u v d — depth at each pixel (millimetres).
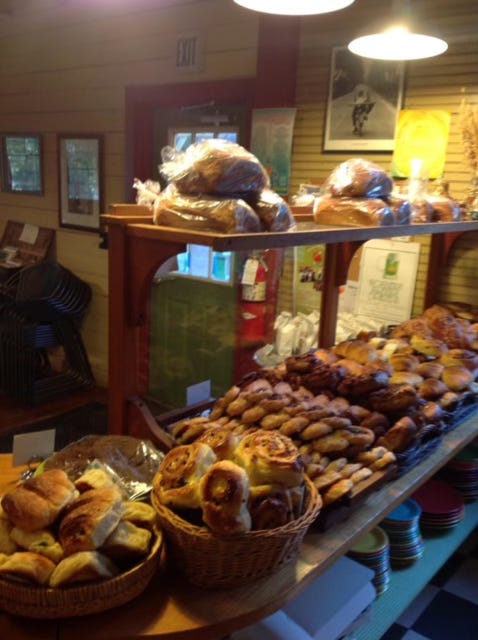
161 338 3238
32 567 948
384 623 1721
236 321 3072
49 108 4395
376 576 1802
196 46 3385
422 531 2166
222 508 1008
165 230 1228
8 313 4086
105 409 4023
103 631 984
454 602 2295
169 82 3580
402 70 2584
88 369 4363
